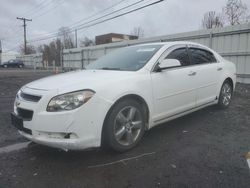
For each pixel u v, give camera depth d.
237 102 6.96
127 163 3.23
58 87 3.19
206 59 5.24
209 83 5.12
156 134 4.34
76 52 26.27
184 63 4.60
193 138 4.12
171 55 4.36
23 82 14.55
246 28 11.02
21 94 3.48
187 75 4.48
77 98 3.06
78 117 3.04
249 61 11.16
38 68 40.81
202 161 3.26
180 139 4.08
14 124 3.49
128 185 2.71
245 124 4.83
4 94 9.48
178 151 3.60
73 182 2.79
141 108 3.75
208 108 6.04
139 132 3.76
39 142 3.14
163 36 15.07
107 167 3.13
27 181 2.83
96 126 3.17
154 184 2.72
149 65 3.96
